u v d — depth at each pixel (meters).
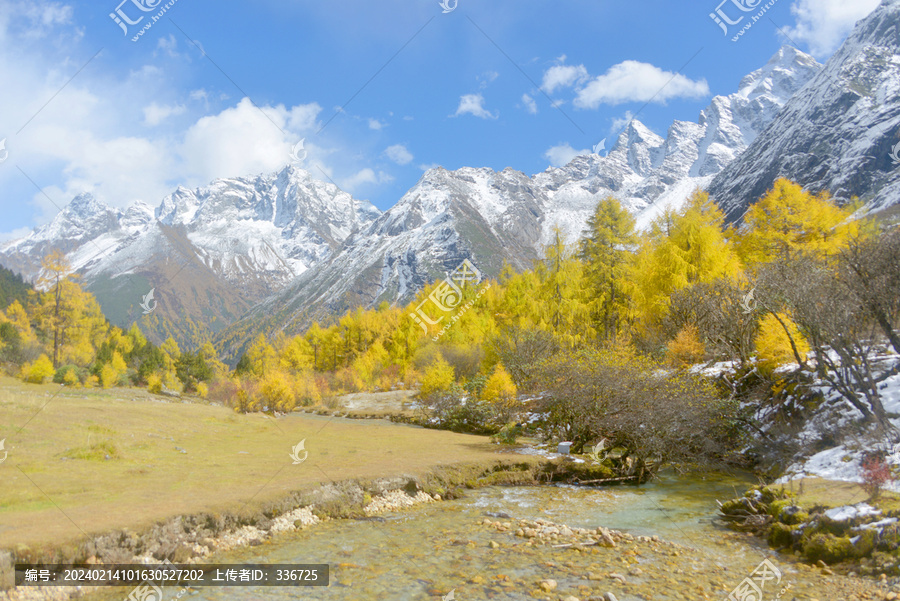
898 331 9.56
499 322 35.66
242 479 8.40
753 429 12.98
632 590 5.20
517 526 7.62
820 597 5.01
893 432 8.58
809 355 12.63
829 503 6.83
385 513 8.27
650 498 9.76
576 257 32.22
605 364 13.23
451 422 19.11
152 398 25.38
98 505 6.34
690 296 19.78
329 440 14.45
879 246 9.27
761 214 26.64
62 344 17.53
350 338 53.69
